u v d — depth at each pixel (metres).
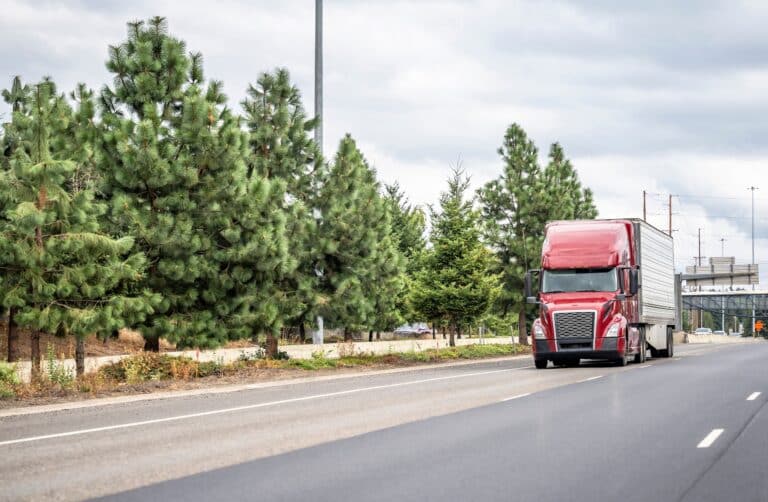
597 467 10.38
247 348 42.69
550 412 16.52
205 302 27.16
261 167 30.95
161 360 26.02
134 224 25.20
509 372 30.16
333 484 9.36
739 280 115.31
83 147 25.11
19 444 12.64
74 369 27.02
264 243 26.56
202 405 18.38
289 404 18.39
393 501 8.46
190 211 26.30
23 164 22.53
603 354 32.22
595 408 17.20
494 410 16.92
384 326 60.12
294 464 10.68
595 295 32.81
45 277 23.02
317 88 34.91
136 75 26.84
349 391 21.81
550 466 10.45
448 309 45.00
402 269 33.09
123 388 22.27
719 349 56.06
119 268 23.28
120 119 26.08
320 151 32.22
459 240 45.00
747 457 11.10
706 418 15.38
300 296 31.02
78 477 9.90
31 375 23.27
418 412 16.59
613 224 34.28
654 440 12.66
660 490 8.98
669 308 42.16
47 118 25.77
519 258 53.97
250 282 27.80
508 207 54.91
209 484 9.41
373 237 32.09
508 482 9.43
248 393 21.55
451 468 10.34
